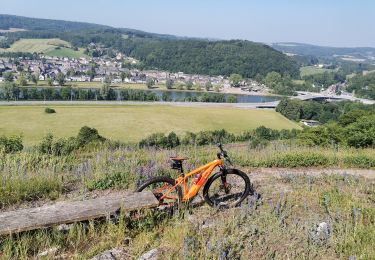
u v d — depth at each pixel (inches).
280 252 220.4
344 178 404.2
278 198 314.8
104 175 342.6
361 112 1327.5
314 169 479.8
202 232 234.7
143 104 5187.0
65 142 619.2
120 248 213.5
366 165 509.0
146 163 422.6
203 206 281.4
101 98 5989.2
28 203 286.2
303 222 261.6
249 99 7701.8
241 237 229.8
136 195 248.8
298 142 1014.4
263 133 2554.1
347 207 292.2
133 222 239.1
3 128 3203.7
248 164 467.8
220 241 214.8
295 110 4820.4
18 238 202.2
